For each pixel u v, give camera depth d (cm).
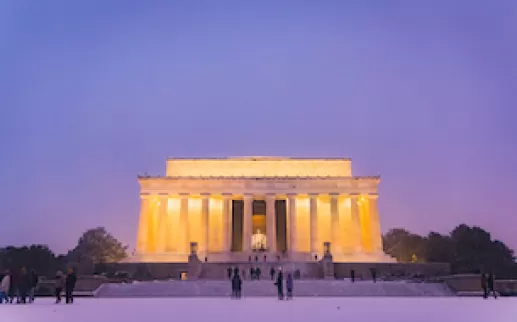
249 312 3656
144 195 12262
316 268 10019
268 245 12031
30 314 3525
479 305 4519
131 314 3503
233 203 13275
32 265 13362
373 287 7275
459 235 14375
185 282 7788
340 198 12588
